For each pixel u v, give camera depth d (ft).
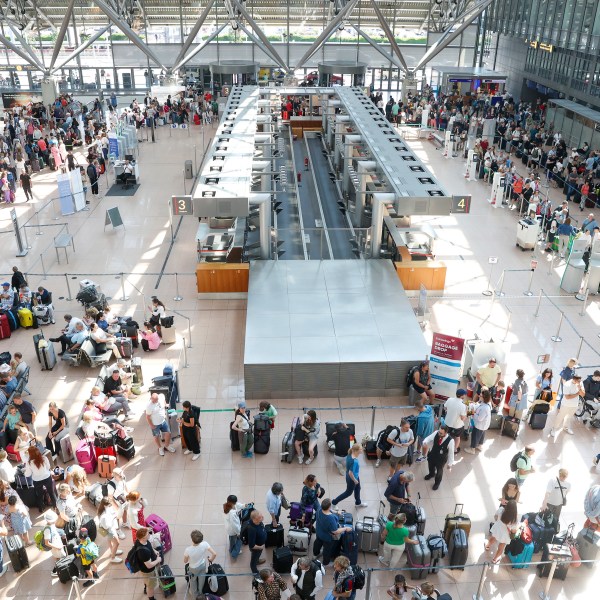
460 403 41.06
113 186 96.37
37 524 37.04
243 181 62.13
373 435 43.34
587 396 46.11
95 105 132.16
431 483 40.37
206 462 42.01
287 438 41.93
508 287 65.77
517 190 85.46
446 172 103.65
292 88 111.04
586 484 40.73
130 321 55.16
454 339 45.16
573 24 110.63
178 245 75.46
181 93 139.95
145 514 37.76
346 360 47.50
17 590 33.30
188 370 51.83
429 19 153.38
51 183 96.78
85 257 72.02
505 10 140.05
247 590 33.09
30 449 37.06
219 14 155.22
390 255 65.10
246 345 49.21
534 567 34.94
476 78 139.95
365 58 160.35
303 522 35.55
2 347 55.26
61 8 152.87
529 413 45.70
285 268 61.21
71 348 52.26
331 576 33.81
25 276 67.31
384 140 76.64
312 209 80.28
